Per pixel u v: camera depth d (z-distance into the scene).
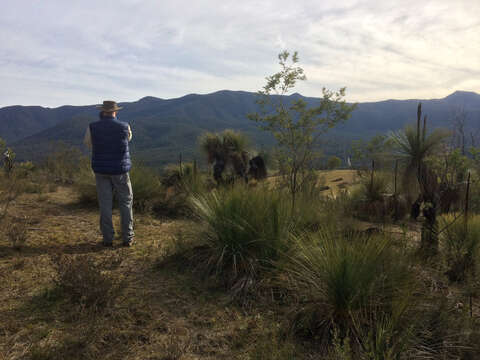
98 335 2.41
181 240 4.19
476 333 2.53
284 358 2.23
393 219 7.05
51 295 2.94
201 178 7.85
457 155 4.74
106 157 4.26
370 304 2.70
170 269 3.77
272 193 4.38
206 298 3.20
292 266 3.33
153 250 4.35
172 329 2.63
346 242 3.14
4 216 5.30
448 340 2.55
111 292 2.92
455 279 3.92
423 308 2.76
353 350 2.41
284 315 2.88
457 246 4.23
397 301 2.66
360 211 6.97
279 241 3.72
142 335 2.51
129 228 4.51
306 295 2.96
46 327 2.47
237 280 3.47
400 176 5.54
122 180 4.40
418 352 2.36
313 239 3.47
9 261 3.67
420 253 3.86
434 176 4.65
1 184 6.99
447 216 5.10
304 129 6.77
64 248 4.23
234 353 2.37
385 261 2.99
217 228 3.97
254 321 2.79
